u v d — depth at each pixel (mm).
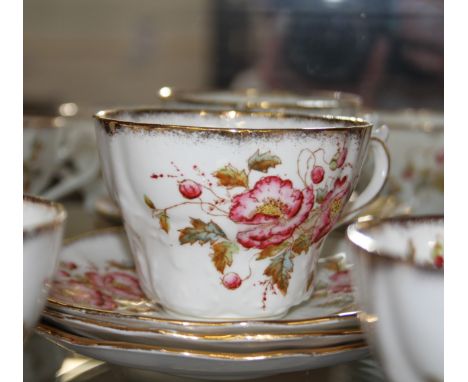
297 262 315
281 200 297
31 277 257
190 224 302
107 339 283
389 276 238
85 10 792
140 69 801
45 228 258
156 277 316
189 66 790
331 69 532
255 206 296
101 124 308
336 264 358
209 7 708
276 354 279
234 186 293
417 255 280
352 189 318
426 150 448
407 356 241
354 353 286
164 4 782
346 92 528
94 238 369
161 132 291
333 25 524
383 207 416
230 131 288
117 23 795
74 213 467
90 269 354
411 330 237
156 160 294
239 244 304
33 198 285
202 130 289
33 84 800
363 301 250
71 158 474
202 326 278
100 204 430
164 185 297
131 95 806
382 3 509
